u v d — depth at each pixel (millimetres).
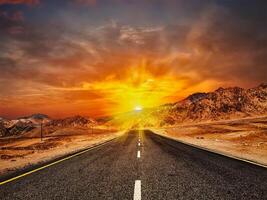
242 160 11352
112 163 11438
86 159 13477
